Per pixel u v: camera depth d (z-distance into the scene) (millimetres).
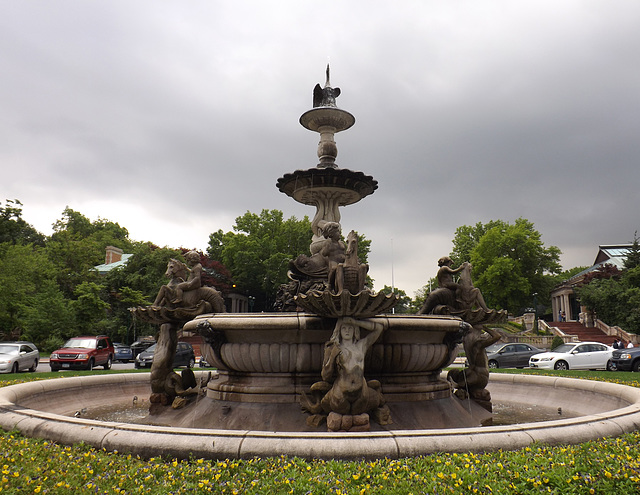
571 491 3166
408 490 3191
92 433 4359
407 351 6348
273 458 3781
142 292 44938
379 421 5805
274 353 6121
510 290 52219
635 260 49562
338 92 11359
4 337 42406
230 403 6316
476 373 7723
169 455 3984
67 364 22516
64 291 47344
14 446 4176
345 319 5605
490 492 3162
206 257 48844
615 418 4863
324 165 10508
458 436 4129
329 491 3193
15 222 32719
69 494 3168
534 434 4266
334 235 7609
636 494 3123
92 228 85750
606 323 45156
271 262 46906
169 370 7418
